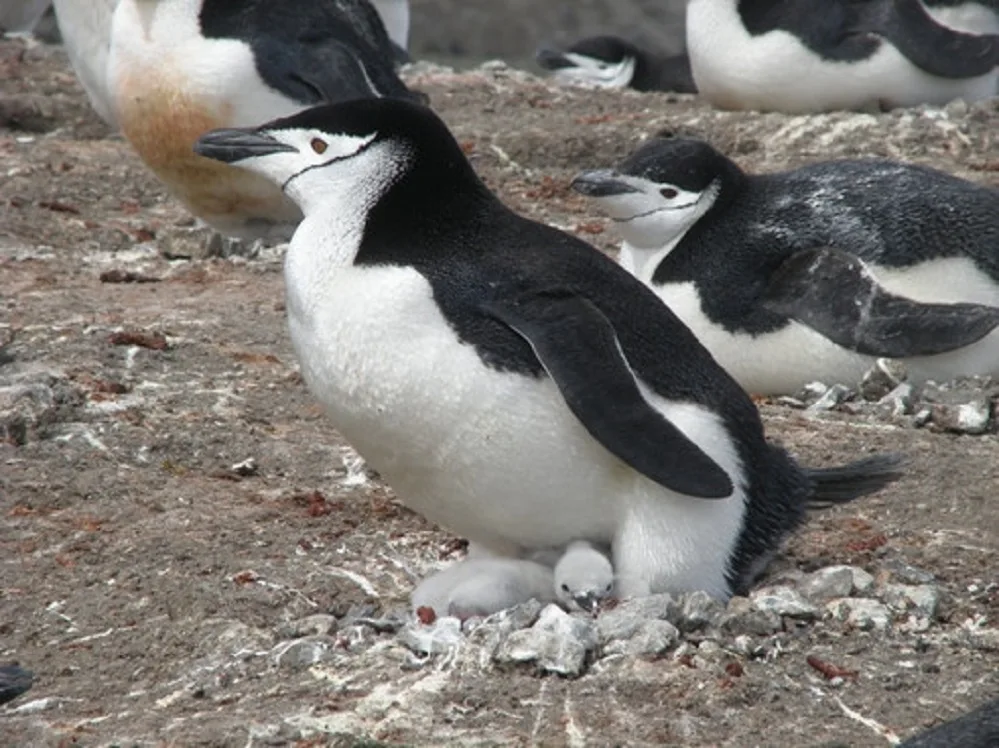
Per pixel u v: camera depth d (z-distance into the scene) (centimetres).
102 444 1277
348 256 980
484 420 950
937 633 1007
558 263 985
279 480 1241
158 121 1853
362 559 1098
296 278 988
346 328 966
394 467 998
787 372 1417
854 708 917
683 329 1004
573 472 962
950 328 1364
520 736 880
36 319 1556
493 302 957
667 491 959
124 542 1114
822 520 1166
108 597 1048
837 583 1035
